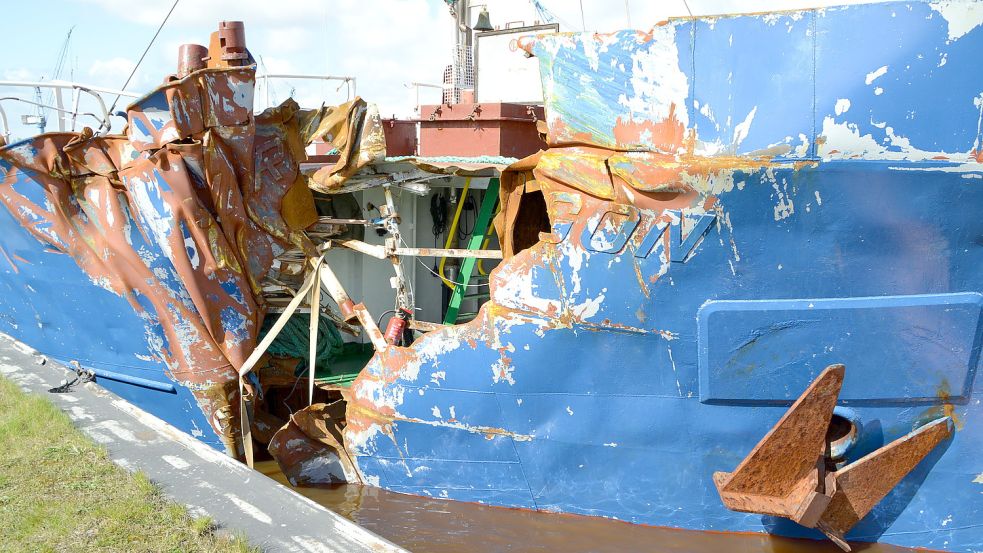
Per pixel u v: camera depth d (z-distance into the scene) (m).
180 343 6.64
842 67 4.66
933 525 5.11
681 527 5.53
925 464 5.06
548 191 5.39
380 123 6.57
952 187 4.60
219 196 6.34
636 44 5.09
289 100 6.89
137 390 7.25
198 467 5.17
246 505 4.62
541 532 5.66
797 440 4.85
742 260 4.98
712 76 4.91
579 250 5.29
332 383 7.02
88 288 7.01
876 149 4.65
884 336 4.88
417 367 6.01
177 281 6.51
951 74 4.52
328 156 9.77
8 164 6.86
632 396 5.39
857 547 5.28
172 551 4.07
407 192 8.55
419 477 6.27
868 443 5.13
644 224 5.09
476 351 5.71
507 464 5.88
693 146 4.96
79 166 6.63
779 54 4.76
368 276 8.46
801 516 4.81
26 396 6.65
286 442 6.54
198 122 6.14
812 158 4.73
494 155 8.88
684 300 5.11
